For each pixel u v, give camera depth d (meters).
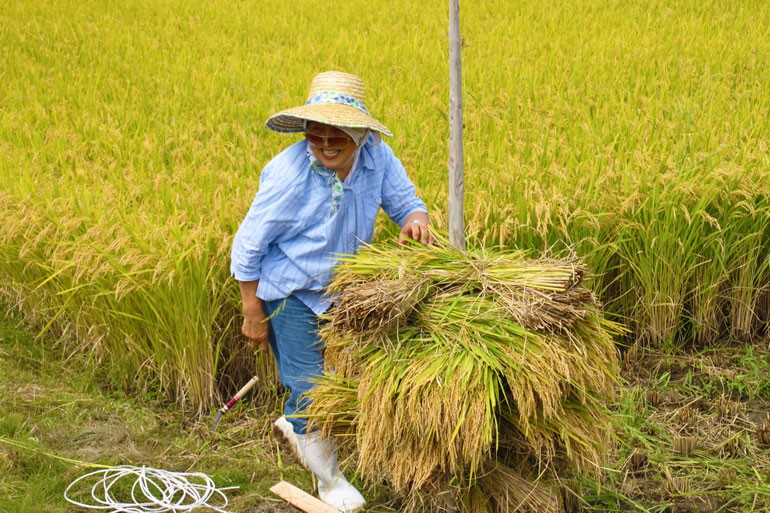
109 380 4.69
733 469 3.71
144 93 8.06
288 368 3.40
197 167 5.71
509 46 9.42
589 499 3.50
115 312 4.29
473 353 2.72
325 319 3.26
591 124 6.27
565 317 2.79
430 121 6.46
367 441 2.88
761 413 4.20
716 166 5.04
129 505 3.49
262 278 3.23
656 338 4.81
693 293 4.87
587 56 8.84
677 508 3.48
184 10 12.30
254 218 3.12
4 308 5.48
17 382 4.57
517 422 2.86
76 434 4.07
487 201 4.58
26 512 3.41
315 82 3.13
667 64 8.37
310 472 3.80
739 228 4.76
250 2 12.81
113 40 10.44
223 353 4.50
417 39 9.73
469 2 12.15
